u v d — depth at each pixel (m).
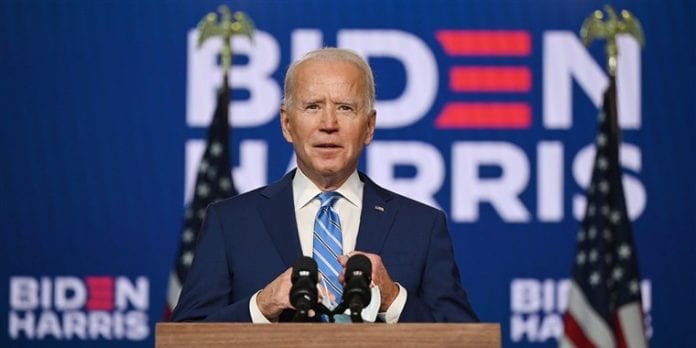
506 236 17.16
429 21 17.30
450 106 17.20
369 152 17.11
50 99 17.47
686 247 17.28
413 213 9.52
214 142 16.48
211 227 9.50
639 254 17.27
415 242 9.35
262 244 9.30
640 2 17.41
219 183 16.36
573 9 17.30
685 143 17.34
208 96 17.36
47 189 17.42
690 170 17.31
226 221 9.47
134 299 17.33
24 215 17.41
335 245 9.29
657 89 17.34
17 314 17.27
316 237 9.32
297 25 17.34
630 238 16.23
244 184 17.17
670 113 17.34
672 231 17.28
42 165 17.44
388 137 17.16
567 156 17.17
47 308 17.28
